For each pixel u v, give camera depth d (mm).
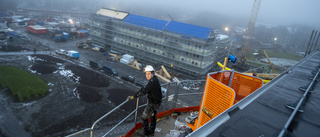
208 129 2039
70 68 47219
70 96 33562
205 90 5727
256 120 2324
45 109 29016
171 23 57781
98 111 29734
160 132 5863
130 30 61812
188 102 36156
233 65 66812
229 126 2119
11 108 28406
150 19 61906
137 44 61875
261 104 2908
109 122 26828
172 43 54156
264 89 3820
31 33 79500
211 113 5402
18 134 23438
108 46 71125
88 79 41656
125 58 57406
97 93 35656
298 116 2557
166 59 57062
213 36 51469
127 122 27203
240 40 132625
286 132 2002
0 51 52594
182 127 6266
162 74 51312
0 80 35594
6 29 75062
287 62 86312
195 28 54031
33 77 38594
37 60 49531
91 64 50438
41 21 106875
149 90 4531
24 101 30609
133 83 43438
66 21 119062
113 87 39625
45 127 25016
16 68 41781
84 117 27891
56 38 72938
